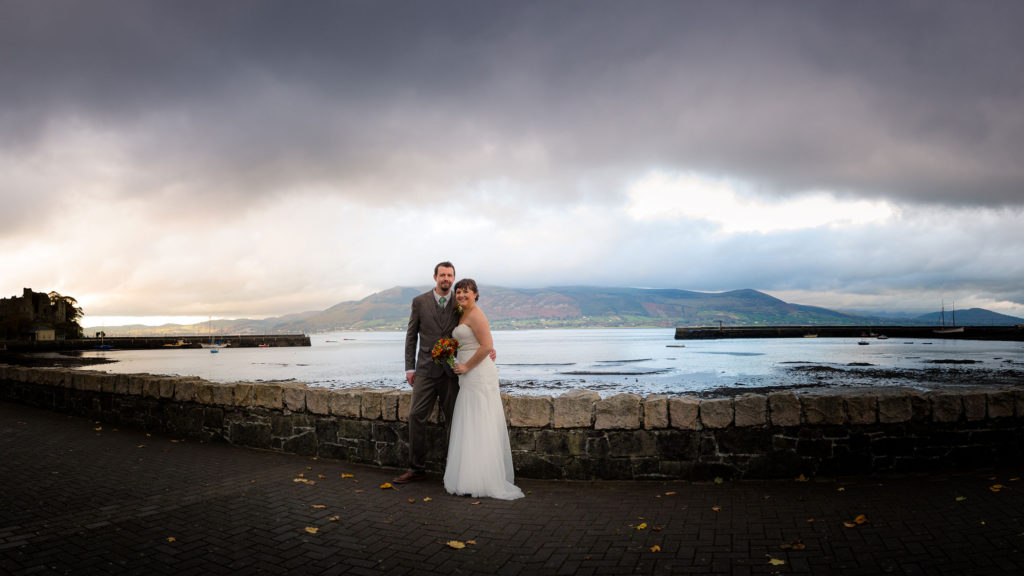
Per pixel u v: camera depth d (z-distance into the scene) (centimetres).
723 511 498
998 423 609
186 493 578
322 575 376
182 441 897
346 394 750
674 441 623
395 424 714
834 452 605
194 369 5512
